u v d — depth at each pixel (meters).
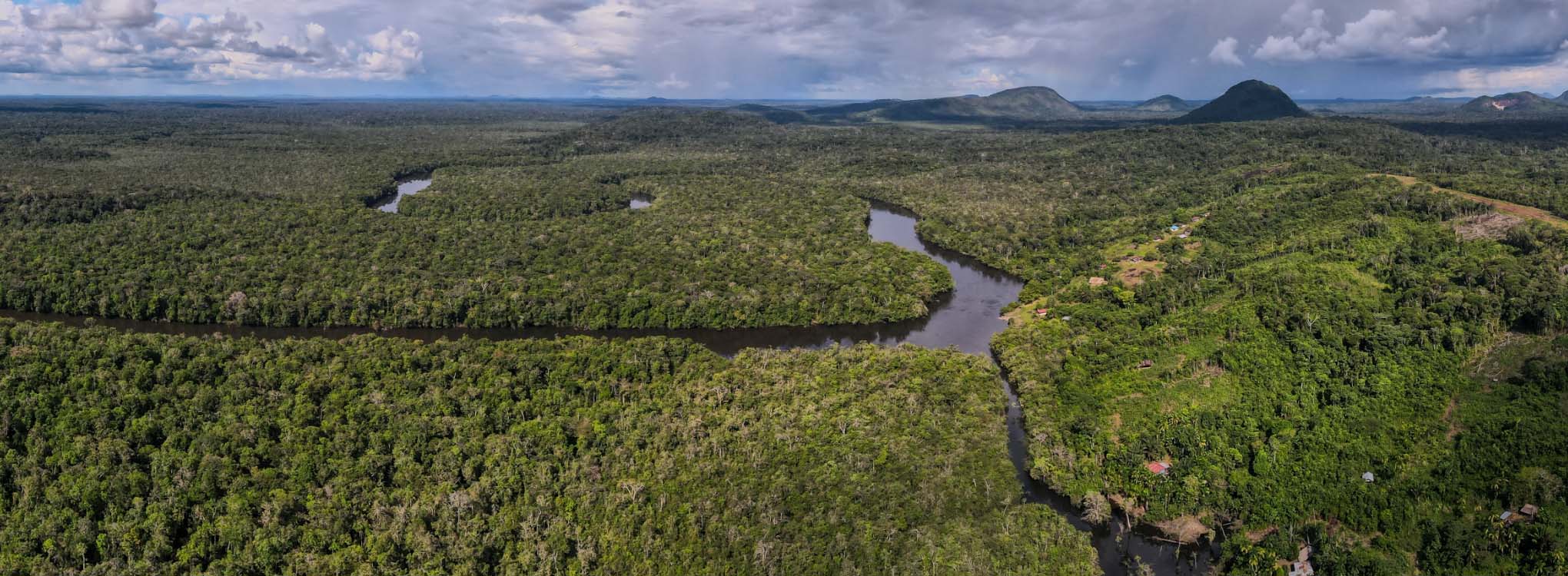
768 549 103.88
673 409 137.25
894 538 107.62
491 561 105.31
